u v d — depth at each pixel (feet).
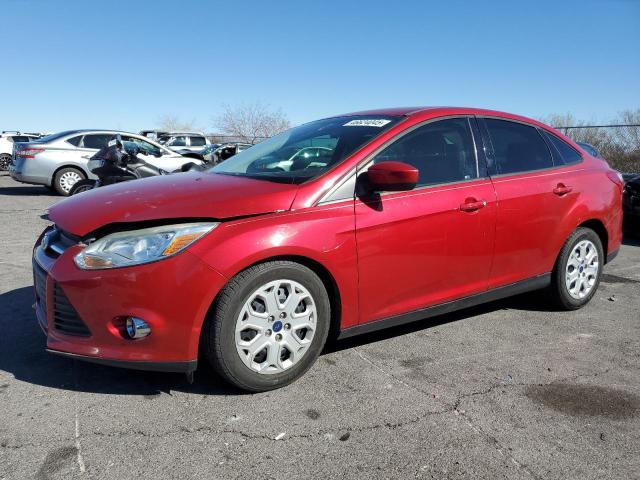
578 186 13.83
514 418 8.93
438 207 11.07
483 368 10.83
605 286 17.12
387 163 9.75
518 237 12.55
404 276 10.80
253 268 9.04
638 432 8.62
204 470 7.43
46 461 7.54
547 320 13.71
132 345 8.70
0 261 18.78
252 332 9.27
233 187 9.93
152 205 9.26
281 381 9.63
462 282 11.82
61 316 9.16
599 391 9.96
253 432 8.35
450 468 7.58
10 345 11.40
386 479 7.33
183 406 9.08
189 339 8.74
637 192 24.91
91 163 28.12
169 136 82.43
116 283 8.54
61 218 9.73
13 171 38.17
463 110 12.55
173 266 8.57
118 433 8.25
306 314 9.71
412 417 8.88
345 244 9.86
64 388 9.62
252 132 138.41
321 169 10.37
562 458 7.88
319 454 7.84
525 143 13.42
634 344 12.28
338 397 9.48
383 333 12.61
